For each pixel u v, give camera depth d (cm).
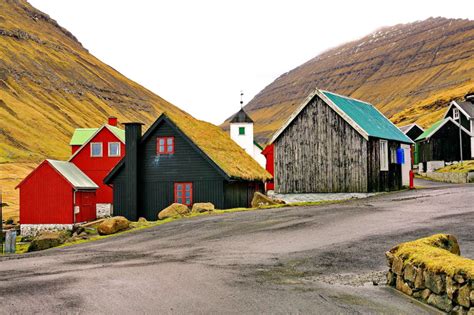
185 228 2372
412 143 4353
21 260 1850
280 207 3048
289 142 3678
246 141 7419
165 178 3547
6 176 8675
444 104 14350
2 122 12706
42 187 4316
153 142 3591
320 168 3566
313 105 3606
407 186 4209
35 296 1115
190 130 3622
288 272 1316
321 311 961
